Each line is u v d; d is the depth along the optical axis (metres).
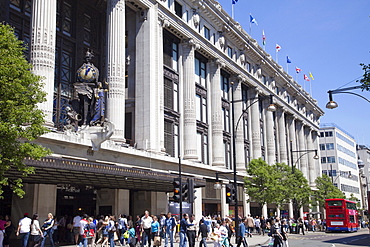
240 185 47.78
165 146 35.19
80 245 19.31
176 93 38.19
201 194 38.00
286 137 68.75
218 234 17.72
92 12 33.28
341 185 105.06
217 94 43.66
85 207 28.92
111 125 25.19
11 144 14.48
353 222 53.44
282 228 20.45
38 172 19.36
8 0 25.38
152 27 33.28
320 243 29.36
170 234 21.86
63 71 29.27
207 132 42.50
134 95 33.09
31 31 23.62
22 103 14.79
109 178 23.66
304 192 54.81
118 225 24.47
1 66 13.84
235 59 49.91
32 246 18.36
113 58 28.89
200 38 41.03
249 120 53.53
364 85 19.09
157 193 32.22
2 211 23.44
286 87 67.62
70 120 27.33
